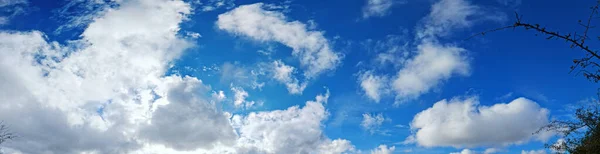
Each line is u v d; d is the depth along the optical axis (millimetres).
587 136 16375
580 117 16031
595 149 15633
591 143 15758
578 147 16844
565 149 17531
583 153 16406
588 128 16250
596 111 15727
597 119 15625
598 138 15578
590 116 15789
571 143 17219
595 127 15789
